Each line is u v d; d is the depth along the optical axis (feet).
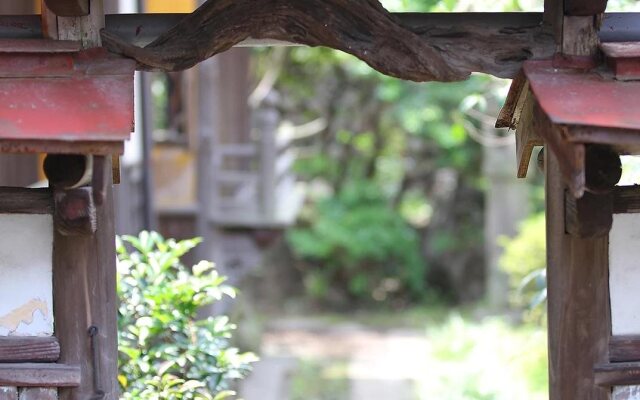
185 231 33.32
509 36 12.72
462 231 60.44
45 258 12.56
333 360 42.27
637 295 12.82
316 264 61.72
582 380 12.85
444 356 38.34
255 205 34.37
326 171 61.62
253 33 12.65
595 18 12.48
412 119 50.90
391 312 58.29
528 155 13.42
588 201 12.11
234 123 42.70
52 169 11.78
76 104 11.32
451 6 21.95
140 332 15.37
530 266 35.81
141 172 29.30
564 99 11.42
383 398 34.60
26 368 12.45
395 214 61.16
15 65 11.84
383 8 12.53
